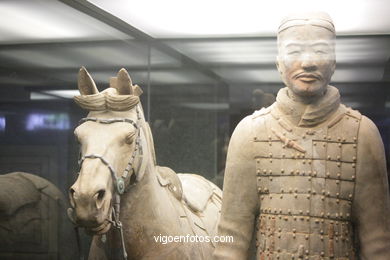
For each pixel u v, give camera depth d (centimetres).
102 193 175
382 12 217
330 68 189
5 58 251
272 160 190
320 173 185
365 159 185
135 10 226
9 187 246
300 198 185
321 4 213
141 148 189
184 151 245
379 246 185
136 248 194
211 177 244
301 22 187
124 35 243
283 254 184
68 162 245
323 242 183
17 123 250
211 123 245
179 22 236
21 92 251
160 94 249
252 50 243
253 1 214
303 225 184
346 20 225
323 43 186
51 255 244
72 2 229
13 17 242
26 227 246
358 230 189
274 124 192
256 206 194
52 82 252
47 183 245
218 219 228
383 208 187
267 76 242
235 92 244
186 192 228
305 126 190
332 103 189
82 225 176
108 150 180
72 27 244
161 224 198
